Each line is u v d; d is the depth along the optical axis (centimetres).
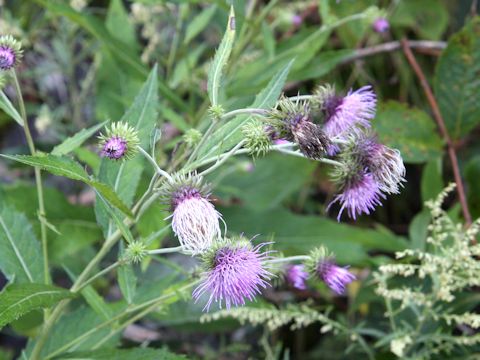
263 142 23
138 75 37
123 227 22
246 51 43
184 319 36
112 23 44
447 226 31
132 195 26
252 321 32
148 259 30
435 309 32
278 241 38
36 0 36
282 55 38
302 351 43
